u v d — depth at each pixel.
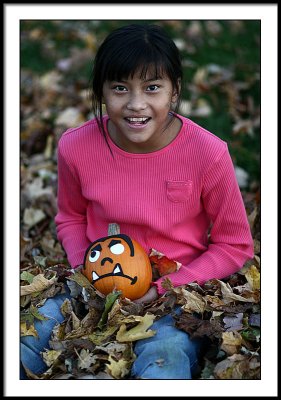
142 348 2.14
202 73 4.48
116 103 2.22
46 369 2.25
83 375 2.16
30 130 3.99
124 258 2.31
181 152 2.37
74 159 2.46
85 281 2.33
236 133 3.85
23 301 2.39
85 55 4.96
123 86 2.19
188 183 2.36
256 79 4.46
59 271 2.49
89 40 5.13
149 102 2.20
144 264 2.34
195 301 2.29
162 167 2.38
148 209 2.38
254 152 3.69
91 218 2.59
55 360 2.21
